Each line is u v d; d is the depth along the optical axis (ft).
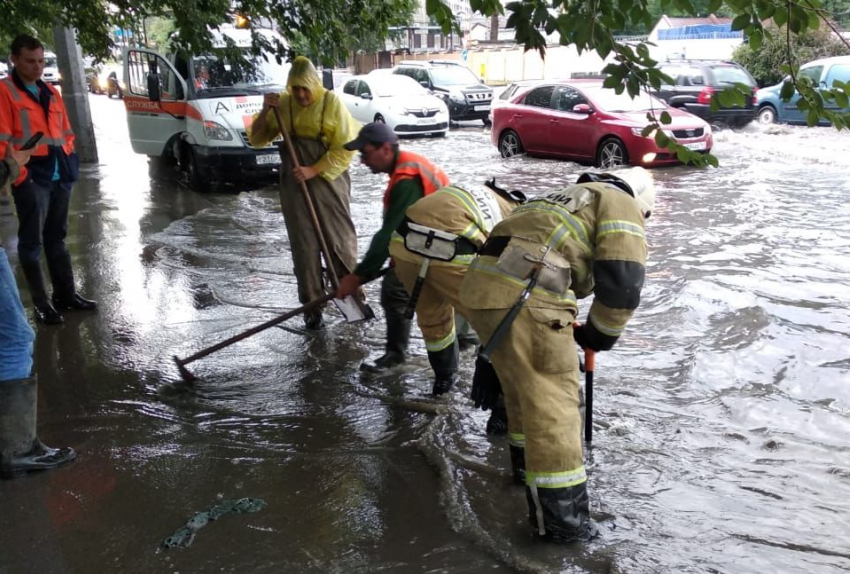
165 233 29.94
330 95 18.40
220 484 12.21
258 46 21.89
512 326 10.05
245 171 38.58
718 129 61.16
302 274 18.97
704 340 17.72
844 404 14.52
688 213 31.53
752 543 10.35
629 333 18.34
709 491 11.66
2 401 12.32
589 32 10.62
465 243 12.98
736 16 10.25
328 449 13.32
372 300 21.77
